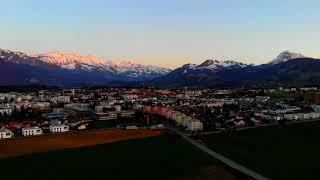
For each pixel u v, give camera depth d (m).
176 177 199.25
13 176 199.75
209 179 196.62
